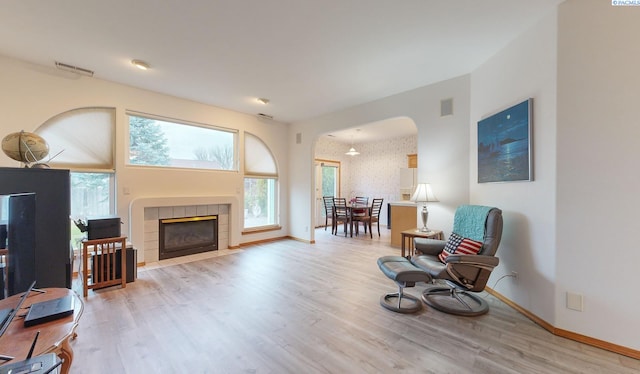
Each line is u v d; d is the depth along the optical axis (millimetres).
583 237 1980
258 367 1728
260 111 5098
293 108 4883
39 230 2135
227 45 2721
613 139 1874
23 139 2336
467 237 2838
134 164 3938
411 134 7316
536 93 2305
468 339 2049
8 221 1640
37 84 3143
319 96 4234
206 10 2164
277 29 2441
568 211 2037
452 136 3518
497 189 2852
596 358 1808
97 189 3672
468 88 3398
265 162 5703
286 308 2580
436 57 2984
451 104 3525
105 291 2971
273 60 3039
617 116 1861
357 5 2105
